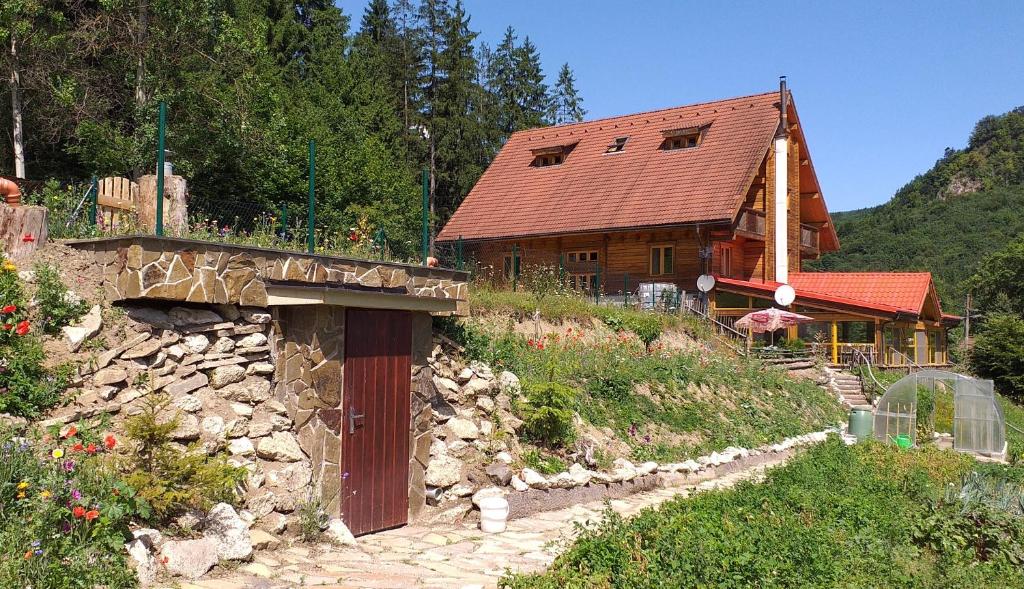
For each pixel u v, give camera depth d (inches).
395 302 380.5
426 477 397.1
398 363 391.2
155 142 922.7
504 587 267.3
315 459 340.2
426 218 460.1
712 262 1253.7
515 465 421.1
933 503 474.3
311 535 319.6
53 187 440.1
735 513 379.2
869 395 1089.4
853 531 394.6
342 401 357.4
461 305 469.4
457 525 384.8
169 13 941.8
